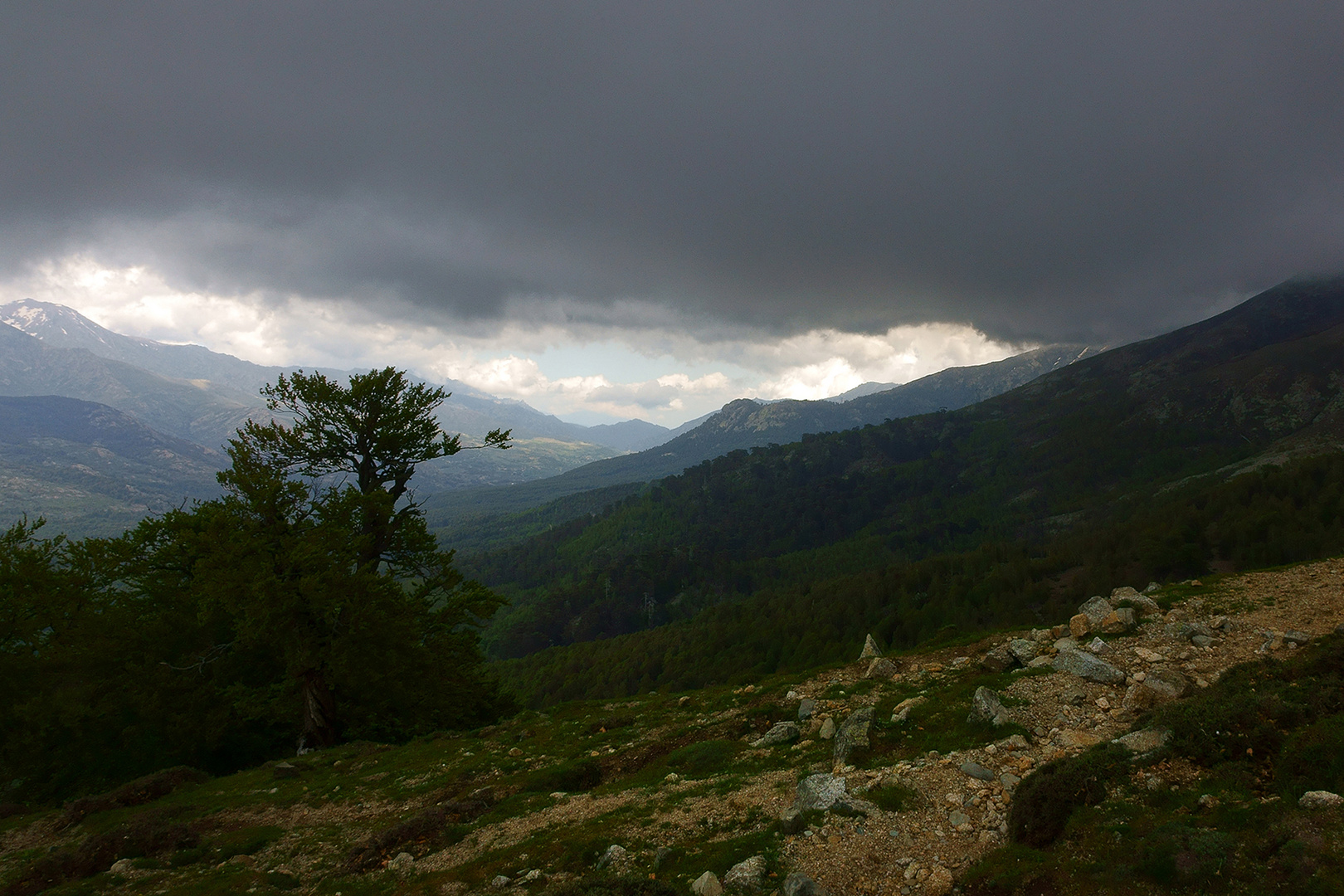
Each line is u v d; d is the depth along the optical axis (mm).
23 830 20000
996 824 10719
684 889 10430
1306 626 16438
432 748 24203
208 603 27688
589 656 157500
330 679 29531
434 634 34938
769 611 169375
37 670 28172
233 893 13297
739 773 15695
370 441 35906
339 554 28938
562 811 15219
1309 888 6934
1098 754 10867
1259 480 168875
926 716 15875
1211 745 10211
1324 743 9172
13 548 30031
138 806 20719
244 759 30359
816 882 9906
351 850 14805
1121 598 20078
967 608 143750
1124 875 8180
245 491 30109
